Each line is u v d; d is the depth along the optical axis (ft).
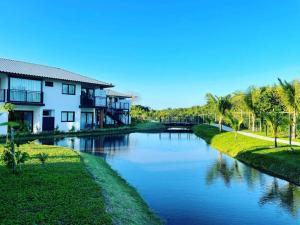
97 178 41.16
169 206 36.83
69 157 54.49
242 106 131.85
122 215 28.63
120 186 42.39
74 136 112.27
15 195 29.99
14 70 101.55
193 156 74.90
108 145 91.86
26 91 102.12
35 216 24.80
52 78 110.32
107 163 61.87
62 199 29.30
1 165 44.14
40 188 32.65
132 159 68.39
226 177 51.57
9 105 47.93
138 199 38.29
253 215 34.17
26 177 37.22
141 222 29.53
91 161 55.42
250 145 75.46
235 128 91.20
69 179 37.06
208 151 84.69
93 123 137.08
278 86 95.91
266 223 31.94
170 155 76.02
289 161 53.57
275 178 50.80
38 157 50.67
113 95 172.76
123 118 174.91
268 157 59.72
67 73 131.85
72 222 24.17
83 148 82.17
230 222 32.19
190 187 45.19
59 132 110.83
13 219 24.18
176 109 267.39
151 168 58.75
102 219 24.94
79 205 27.78
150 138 122.93
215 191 43.29
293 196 40.86
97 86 137.39
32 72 107.86
